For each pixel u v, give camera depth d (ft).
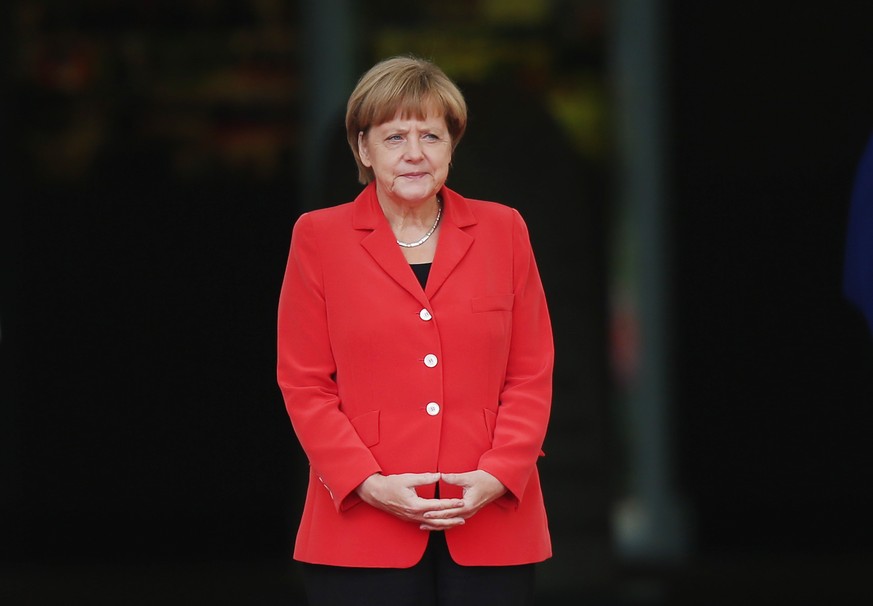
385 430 38.88
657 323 104.63
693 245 104.12
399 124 38.65
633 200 104.73
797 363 103.09
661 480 104.42
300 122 99.45
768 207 102.99
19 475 101.19
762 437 103.81
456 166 79.46
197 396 100.94
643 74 103.86
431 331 38.99
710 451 104.22
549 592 83.87
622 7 103.45
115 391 100.94
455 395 39.09
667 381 104.73
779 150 102.63
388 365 38.96
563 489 83.97
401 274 39.29
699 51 103.19
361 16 99.91
